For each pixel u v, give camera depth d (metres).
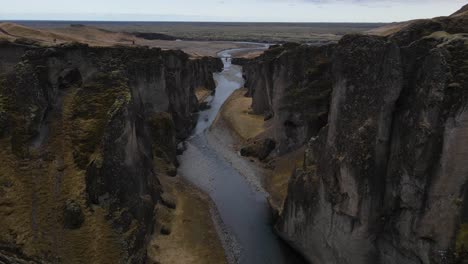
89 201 40.97
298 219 43.44
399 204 33.56
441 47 30.97
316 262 41.59
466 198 30.25
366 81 35.38
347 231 36.59
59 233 37.28
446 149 29.61
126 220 41.25
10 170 40.69
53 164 43.53
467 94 28.86
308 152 44.28
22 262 32.25
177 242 45.44
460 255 29.66
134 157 47.38
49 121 47.91
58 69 51.66
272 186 60.31
